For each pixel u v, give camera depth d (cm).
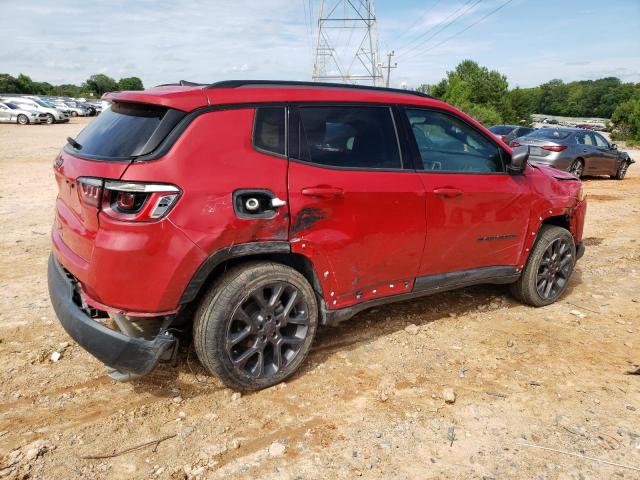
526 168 440
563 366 359
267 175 294
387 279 359
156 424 283
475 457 264
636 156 2900
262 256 312
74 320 280
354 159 335
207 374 333
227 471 249
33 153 1627
